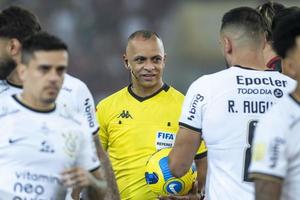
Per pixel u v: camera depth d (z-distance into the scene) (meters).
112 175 17.05
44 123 14.12
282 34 13.29
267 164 12.80
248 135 15.95
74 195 17.61
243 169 15.91
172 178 17.84
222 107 16.06
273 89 16.17
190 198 18.02
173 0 72.62
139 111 19.11
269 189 12.83
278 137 12.83
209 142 16.22
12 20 15.63
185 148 16.52
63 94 16.44
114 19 71.12
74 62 67.69
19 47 15.58
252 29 16.27
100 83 67.19
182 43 72.06
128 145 18.98
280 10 18.14
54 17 70.25
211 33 72.19
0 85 15.78
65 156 14.07
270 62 18.02
